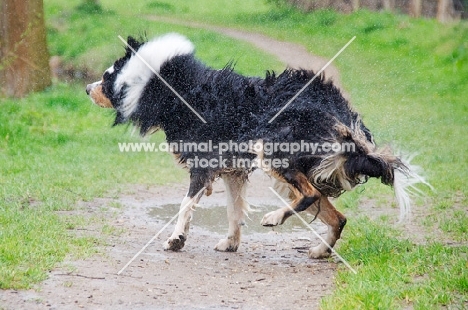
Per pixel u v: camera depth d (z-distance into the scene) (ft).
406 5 121.19
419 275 27.40
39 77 79.25
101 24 112.37
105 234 34.53
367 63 92.07
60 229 33.94
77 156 54.29
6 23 76.74
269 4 128.47
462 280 25.26
